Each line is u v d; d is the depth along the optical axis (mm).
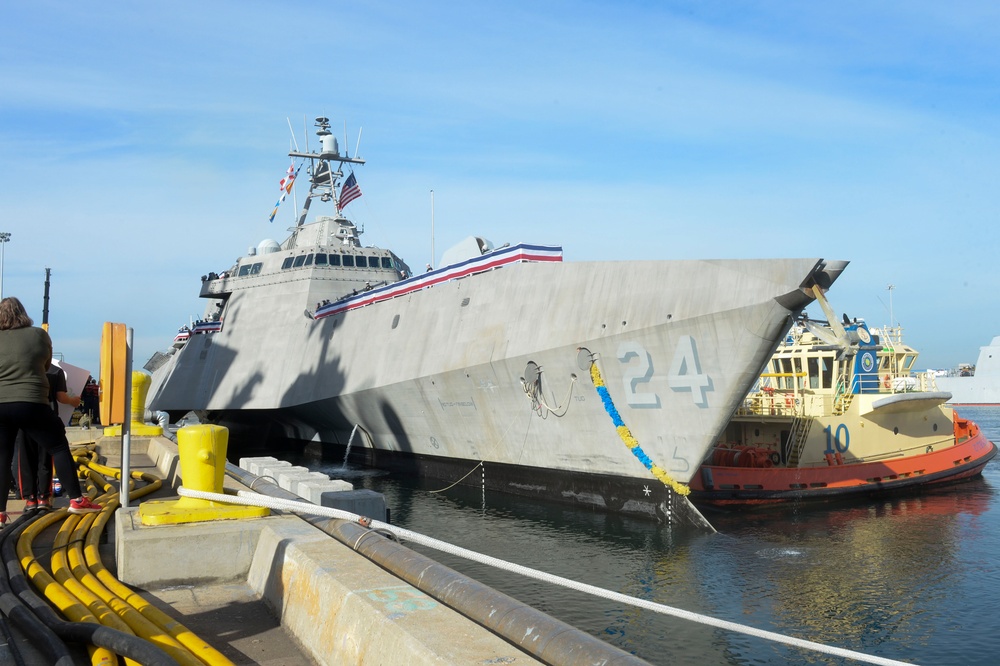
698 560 14297
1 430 5812
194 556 5082
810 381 24562
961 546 15531
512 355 18766
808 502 20594
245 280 34250
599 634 10758
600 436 17609
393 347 23484
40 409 6012
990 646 10258
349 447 28406
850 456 23359
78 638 3434
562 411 18203
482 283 20578
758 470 20812
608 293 17047
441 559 14492
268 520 5469
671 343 15844
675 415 16109
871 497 21531
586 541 15680
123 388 5934
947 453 24234
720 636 10625
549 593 12367
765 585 12867
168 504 5629
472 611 3668
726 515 18797
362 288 31422
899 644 10391
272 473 9164
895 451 24375
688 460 16094
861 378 24094
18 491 8102
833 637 10664
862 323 24953
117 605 4074
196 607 4656
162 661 3041
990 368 77688
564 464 18625
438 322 21875
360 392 24219
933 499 21203
